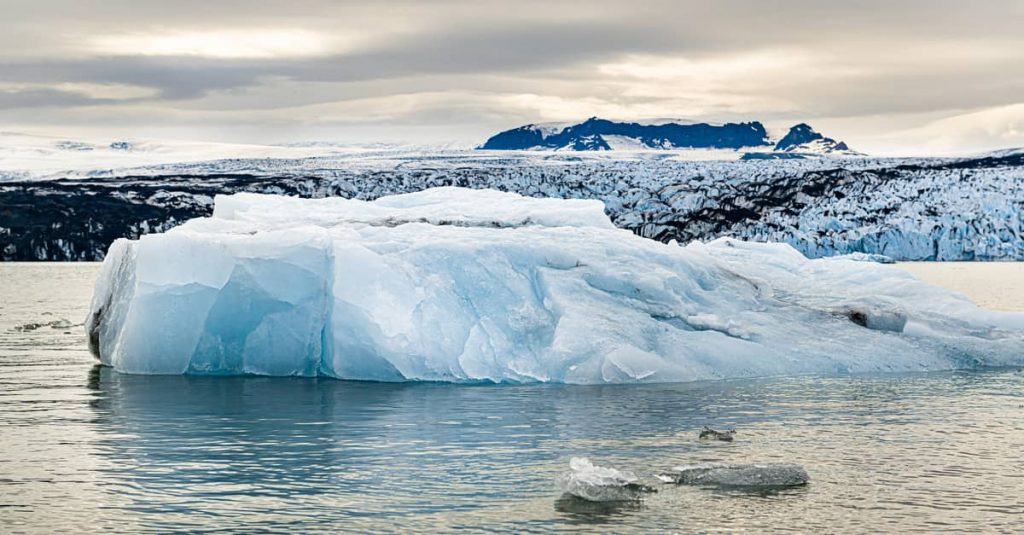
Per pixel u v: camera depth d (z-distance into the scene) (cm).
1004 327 2564
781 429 1759
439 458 1568
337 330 2208
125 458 1574
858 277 2730
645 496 1381
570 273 2306
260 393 2075
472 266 2264
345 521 1283
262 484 1435
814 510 1328
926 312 2584
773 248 2861
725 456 1584
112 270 2594
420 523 1276
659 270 2372
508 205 2698
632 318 2258
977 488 1424
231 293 2255
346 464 1534
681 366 2195
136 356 2339
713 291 2438
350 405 1945
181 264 2294
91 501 1361
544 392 2061
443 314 2200
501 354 2173
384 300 2194
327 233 2258
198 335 2291
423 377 2172
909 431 1750
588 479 1384
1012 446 1650
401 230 2397
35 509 1330
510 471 1498
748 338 2308
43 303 5294
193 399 2023
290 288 2233
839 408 1920
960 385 2155
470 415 1853
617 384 2142
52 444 1664
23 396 2084
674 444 1653
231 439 1689
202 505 1345
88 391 2134
